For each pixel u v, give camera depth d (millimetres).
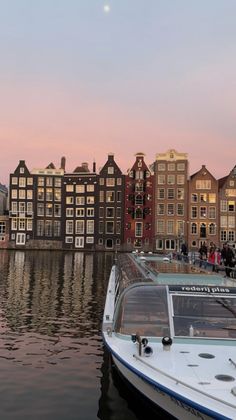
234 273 17422
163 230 90250
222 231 87938
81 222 95000
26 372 11852
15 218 95938
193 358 8336
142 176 92250
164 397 7684
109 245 93062
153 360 8234
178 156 90688
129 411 9297
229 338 9133
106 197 93750
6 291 25891
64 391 10570
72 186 95938
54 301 22750
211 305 9656
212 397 6730
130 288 10133
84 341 15031
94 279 33438
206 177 89250
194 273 11641
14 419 9094
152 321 9641
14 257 63219
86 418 9141
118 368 9586
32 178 96375
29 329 16547
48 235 95750
